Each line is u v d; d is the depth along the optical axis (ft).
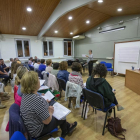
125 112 6.89
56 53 28.17
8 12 12.66
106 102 4.82
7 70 16.49
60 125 4.63
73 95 6.10
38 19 15.61
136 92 9.93
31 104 2.99
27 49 24.48
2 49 21.48
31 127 3.16
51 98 5.18
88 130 5.38
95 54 22.99
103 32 20.38
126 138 4.86
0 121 6.14
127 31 16.33
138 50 14.40
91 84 5.08
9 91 10.96
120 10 14.39
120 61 16.96
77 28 21.80
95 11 15.21
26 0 10.69
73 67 6.31
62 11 11.14
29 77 3.11
